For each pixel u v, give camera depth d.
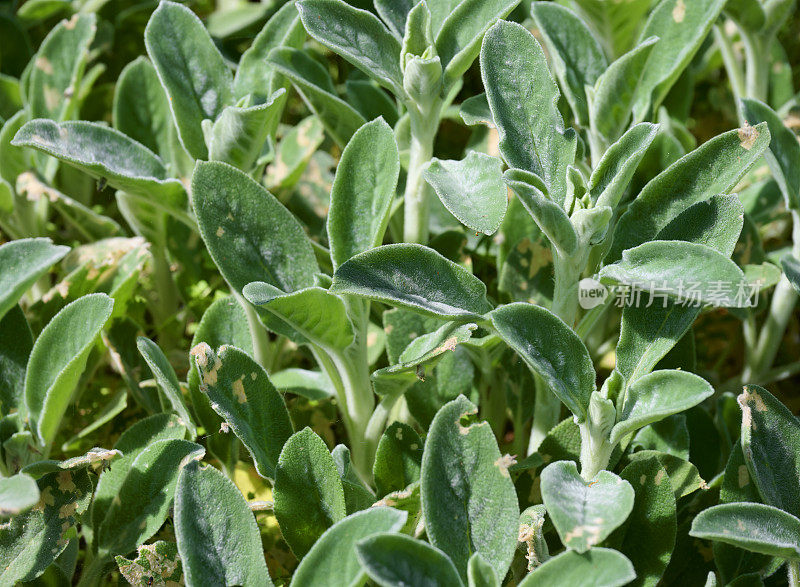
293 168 0.95
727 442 0.86
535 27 1.06
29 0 1.08
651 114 0.91
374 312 0.91
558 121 0.81
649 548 0.78
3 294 0.80
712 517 0.73
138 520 0.79
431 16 0.89
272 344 0.94
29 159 0.96
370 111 0.97
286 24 0.93
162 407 0.86
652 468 0.78
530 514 0.78
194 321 1.02
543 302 0.88
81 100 1.08
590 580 0.71
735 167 0.80
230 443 0.85
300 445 0.77
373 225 0.82
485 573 0.72
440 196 0.79
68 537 0.78
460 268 0.79
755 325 1.00
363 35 0.84
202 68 0.89
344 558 0.72
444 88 0.84
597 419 0.77
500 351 0.84
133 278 0.90
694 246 0.76
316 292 0.78
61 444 0.91
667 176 0.81
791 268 0.86
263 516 0.89
